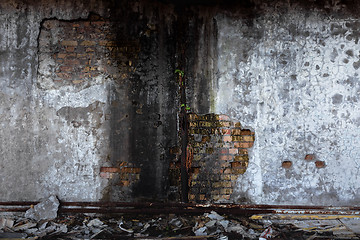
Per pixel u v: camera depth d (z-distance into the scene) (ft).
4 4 12.67
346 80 12.87
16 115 12.66
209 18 12.89
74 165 12.72
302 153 12.85
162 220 12.28
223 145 12.89
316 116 12.87
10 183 12.65
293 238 10.74
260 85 12.89
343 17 12.88
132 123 12.80
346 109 12.87
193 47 12.88
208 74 12.89
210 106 12.88
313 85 12.87
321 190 12.84
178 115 12.84
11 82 12.67
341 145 12.86
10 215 12.46
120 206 12.70
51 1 12.71
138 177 12.79
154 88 12.85
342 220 12.37
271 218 12.52
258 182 12.86
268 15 12.89
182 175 12.85
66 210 12.59
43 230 11.31
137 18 12.85
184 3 12.87
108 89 12.79
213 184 12.87
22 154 12.66
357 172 12.85
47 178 12.67
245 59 12.89
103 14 12.80
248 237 10.86
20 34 12.69
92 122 12.76
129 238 10.76
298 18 12.88
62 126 12.71
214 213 12.51
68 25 12.80
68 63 12.78
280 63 12.88
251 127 12.88
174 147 12.84
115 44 12.84
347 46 12.88
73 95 12.75
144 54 12.85
